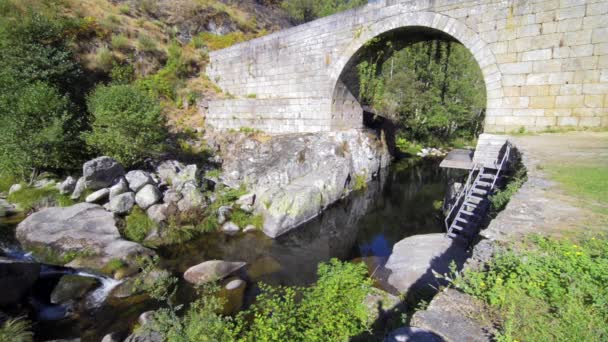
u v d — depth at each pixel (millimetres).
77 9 18219
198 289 6980
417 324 2189
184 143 15039
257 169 13391
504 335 1917
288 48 15352
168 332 4629
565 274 2297
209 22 25469
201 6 25922
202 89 19297
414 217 12859
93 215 8703
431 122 29953
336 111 14758
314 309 4926
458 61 29812
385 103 26500
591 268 2285
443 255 7312
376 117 20703
